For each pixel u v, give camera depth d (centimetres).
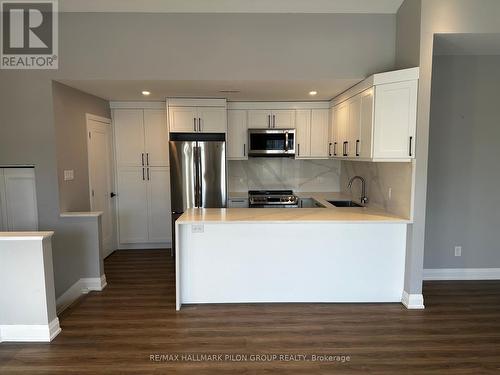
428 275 385
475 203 377
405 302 321
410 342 262
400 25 332
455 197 376
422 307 317
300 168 544
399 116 305
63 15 337
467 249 383
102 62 341
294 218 318
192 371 229
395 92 304
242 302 330
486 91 365
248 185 542
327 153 498
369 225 321
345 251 324
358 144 356
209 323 292
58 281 371
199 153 460
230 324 289
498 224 380
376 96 312
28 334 264
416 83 296
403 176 320
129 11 337
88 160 427
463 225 379
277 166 542
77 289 370
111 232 500
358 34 344
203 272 325
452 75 362
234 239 322
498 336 271
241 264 325
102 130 468
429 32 292
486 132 369
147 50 341
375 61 345
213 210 363
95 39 339
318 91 414
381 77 309
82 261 369
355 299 329
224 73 344
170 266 446
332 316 303
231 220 311
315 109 494
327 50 344
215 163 464
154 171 509
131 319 300
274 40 343
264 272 326
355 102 367
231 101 489
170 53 341
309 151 500
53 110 349
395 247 323
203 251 322
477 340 265
